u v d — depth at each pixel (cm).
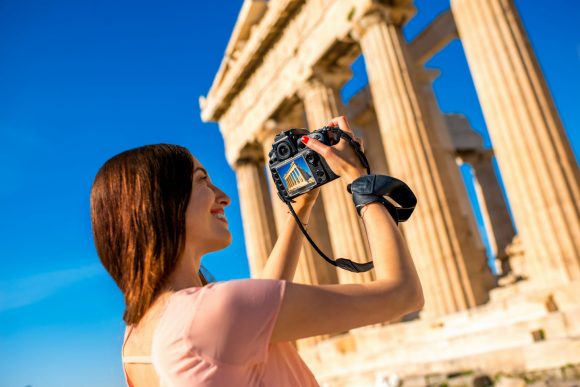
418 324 1431
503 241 2638
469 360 1130
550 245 1179
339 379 1527
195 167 175
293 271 202
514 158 1255
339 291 140
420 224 1491
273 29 2211
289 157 190
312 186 186
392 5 1725
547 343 994
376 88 1659
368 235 160
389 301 142
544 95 1259
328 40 1919
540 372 984
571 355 953
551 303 1123
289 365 145
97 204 166
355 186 167
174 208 158
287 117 2375
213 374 126
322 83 2041
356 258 1812
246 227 2558
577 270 1131
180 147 172
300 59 2092
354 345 1623
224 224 178
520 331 1095
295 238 207
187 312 132
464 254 1444
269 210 2572
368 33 1719
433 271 1448
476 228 2130
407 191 169
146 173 159
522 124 1248
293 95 2170
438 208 1472
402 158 1548
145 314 150
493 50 1320
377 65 1664
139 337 149
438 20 2064
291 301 133
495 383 1048
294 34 2138
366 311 139
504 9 1330
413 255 1516
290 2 2078
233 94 2625
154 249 151
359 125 2659
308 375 153
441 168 1531
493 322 1229
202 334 128
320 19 1970
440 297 1427
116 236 159
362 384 1427
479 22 1360
